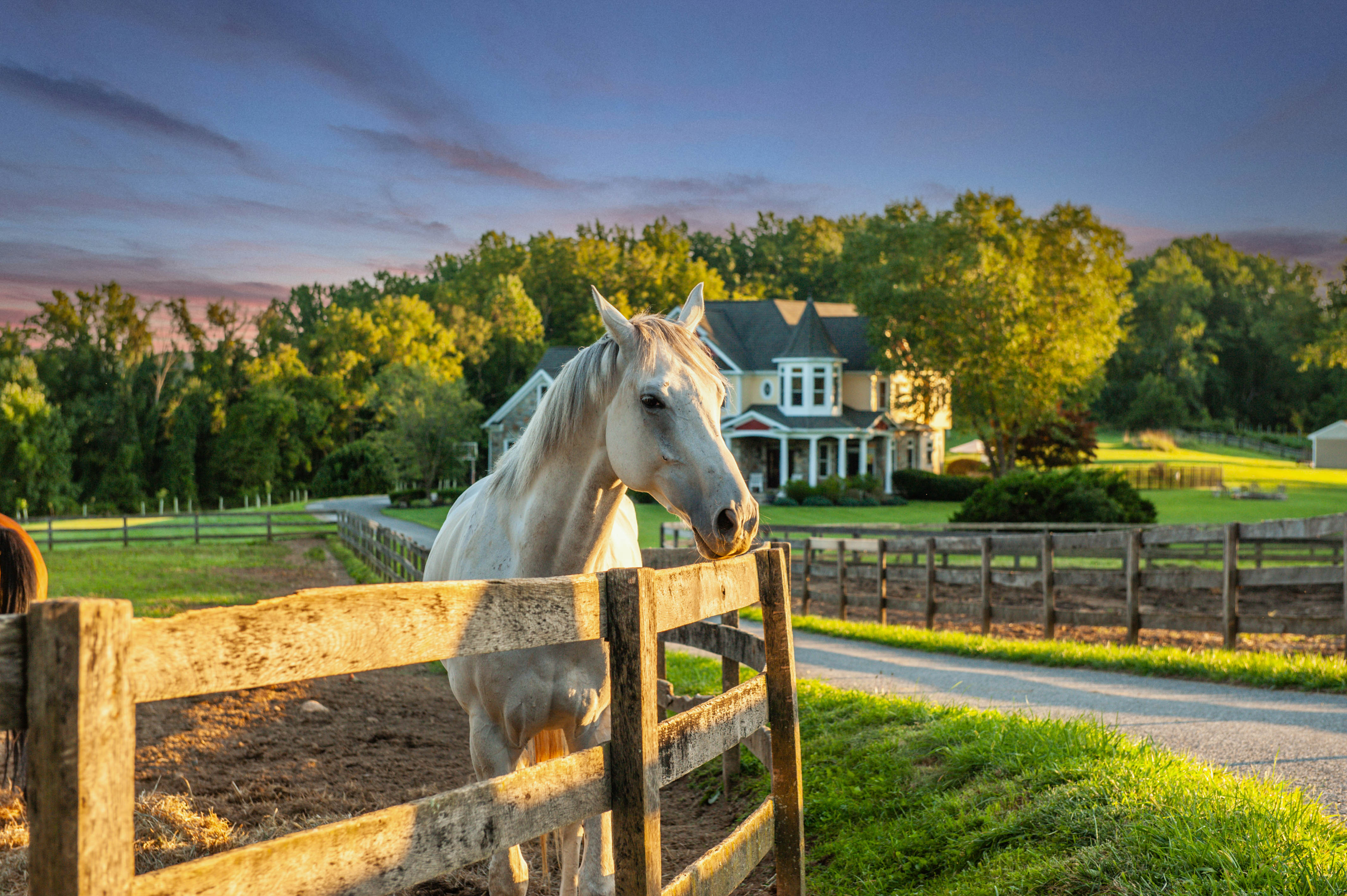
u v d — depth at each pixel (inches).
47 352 2412.6
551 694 117.3
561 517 122.2
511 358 2908.5
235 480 2472.9
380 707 306.2
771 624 131.2
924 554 688.4
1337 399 3499.0
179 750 244.7
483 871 173.0
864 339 1841.8
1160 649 334.6
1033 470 1772.9
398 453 1924.2
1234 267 4392.2
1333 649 384.2
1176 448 2847.0
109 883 47.9
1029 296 1568.7
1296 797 141.2
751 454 1770.4
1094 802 145.8
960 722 203.6
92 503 2285.9
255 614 56.7
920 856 156.0
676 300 3277.6
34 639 46.9
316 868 58.3
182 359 2519.7
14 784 170.6
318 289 4598.9
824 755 213.5
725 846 109.8
